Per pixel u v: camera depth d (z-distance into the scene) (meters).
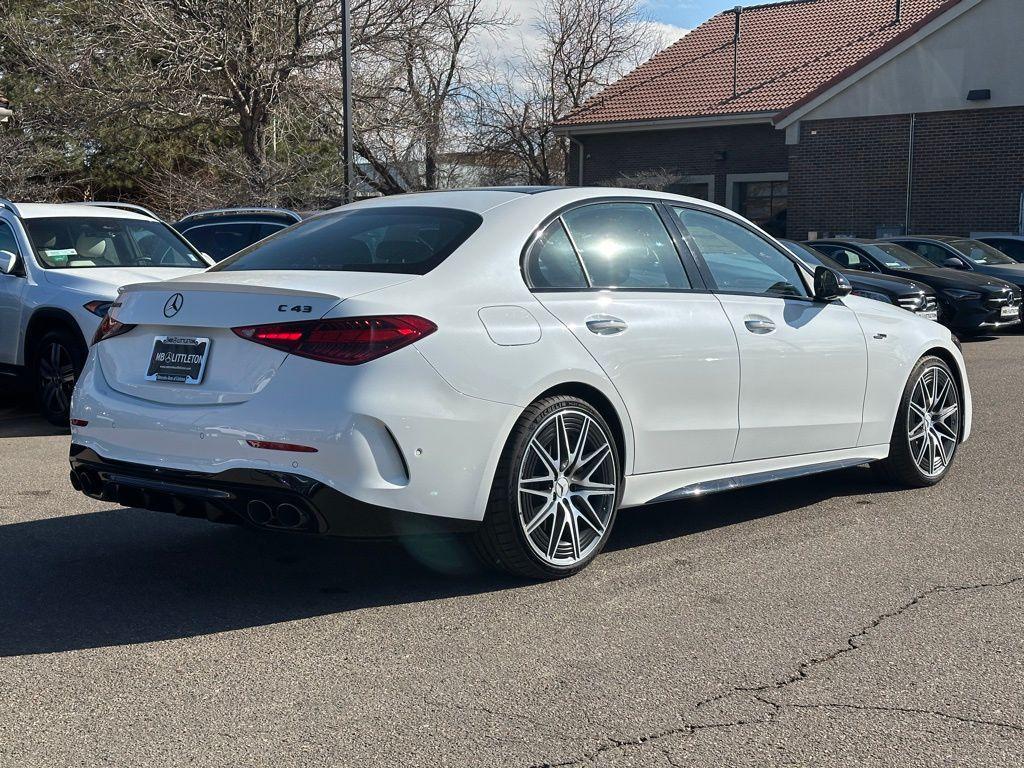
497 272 4.61
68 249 9.41
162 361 4.47
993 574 4.86
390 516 4.17
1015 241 20.14
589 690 3.60
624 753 3.15
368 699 3.52
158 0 25.41
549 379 4.56
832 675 3.73
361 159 34.91
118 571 4.89
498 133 40.97
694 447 5.24
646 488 5.09
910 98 26.77
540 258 4.80
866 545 5.33
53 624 4.21
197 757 3.11
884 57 26.91
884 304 6.47
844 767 3.07
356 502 4.08
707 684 3.65
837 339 5.91
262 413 4.12
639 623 4.23
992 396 10.34
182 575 4.84
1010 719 3.39
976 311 15.69
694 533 5.57
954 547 5.30
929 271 16.33
